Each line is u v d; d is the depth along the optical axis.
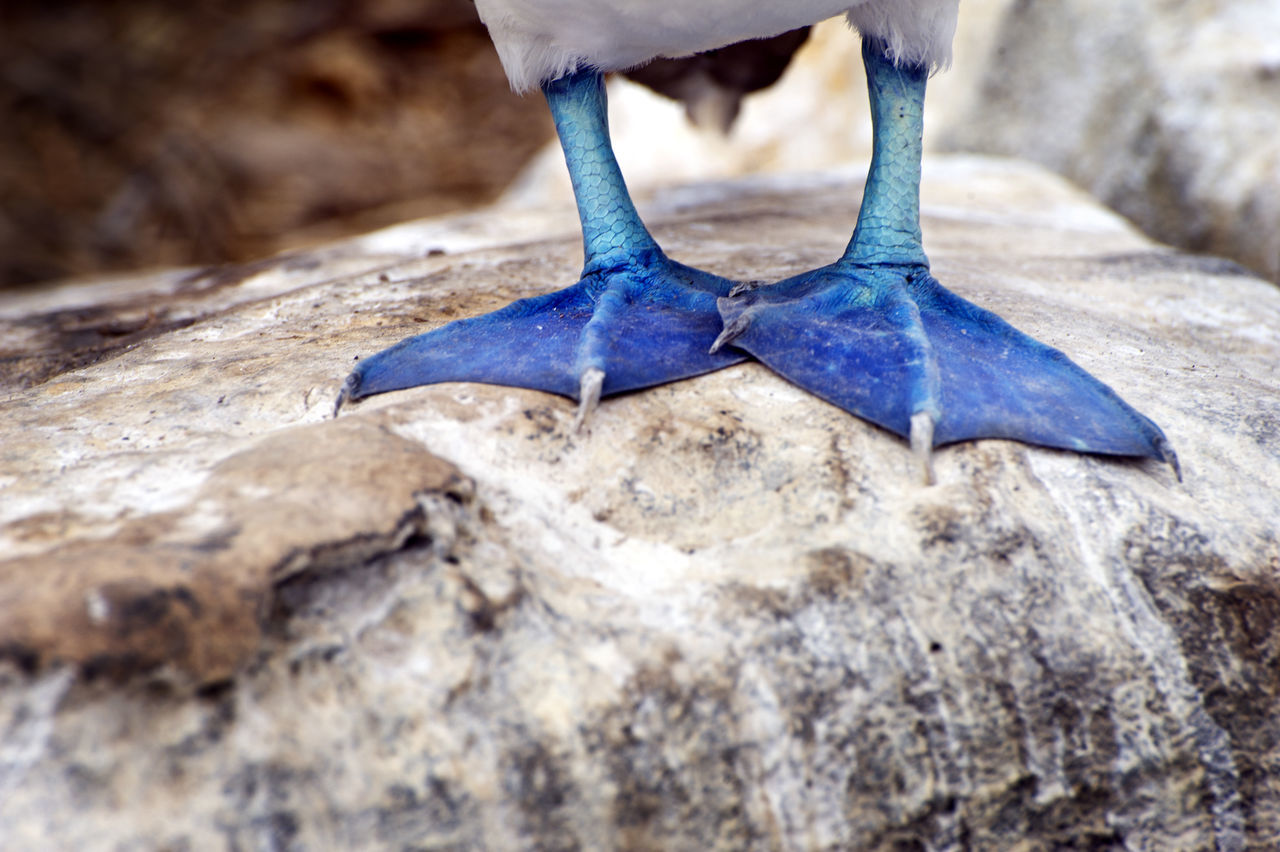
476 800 1.33
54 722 1.31
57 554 1.34
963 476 1.38
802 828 1.35
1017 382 1.41
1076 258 1.54
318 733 1.33
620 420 1.39
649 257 1.44
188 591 1.32
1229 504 1.40
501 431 1.38
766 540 1.37
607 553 1.37
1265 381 1.45
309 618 1.34
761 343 1.42
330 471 1.36
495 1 1.42
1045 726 1.37
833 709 1.35
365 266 1.57
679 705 1.35
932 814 1.36
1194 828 1.37
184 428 1.40
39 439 1.40
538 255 1.53
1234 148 1.64
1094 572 1.38
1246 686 1.38
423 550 1.35
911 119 1.43
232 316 1.49
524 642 1.34
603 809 1.34
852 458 1.39
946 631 1.36
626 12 1.41
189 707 1.32
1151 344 1.46
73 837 1.31
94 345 1.51
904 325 1.41
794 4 1.41
